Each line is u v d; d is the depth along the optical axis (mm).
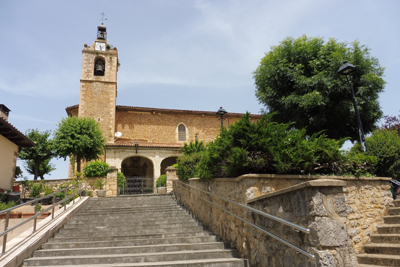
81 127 22625
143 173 28391
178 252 6266
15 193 13570
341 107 13344
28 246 6168
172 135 29625
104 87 28250
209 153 8117
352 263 3604
